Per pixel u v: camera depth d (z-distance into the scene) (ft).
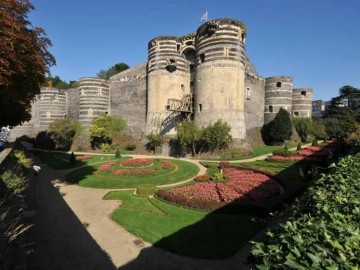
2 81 38.75
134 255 37.04
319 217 14.82
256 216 48.57
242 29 130.31
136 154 147.84
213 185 67.62
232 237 40.83
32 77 53.11
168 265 34.32
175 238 41.09
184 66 153.58
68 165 114.32
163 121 149.69
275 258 11.50
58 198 65.57
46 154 152.15
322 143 162.50
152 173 88.99
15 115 85.66
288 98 178.09
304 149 132.87
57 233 44.62
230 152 119.65
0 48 37.35
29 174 93.76
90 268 34.17
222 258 35.45
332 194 18.53
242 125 129.70
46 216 52.70
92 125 169.48
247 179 73.10
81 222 49.47
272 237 13.78
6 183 49.88
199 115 134.00
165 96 150.00
